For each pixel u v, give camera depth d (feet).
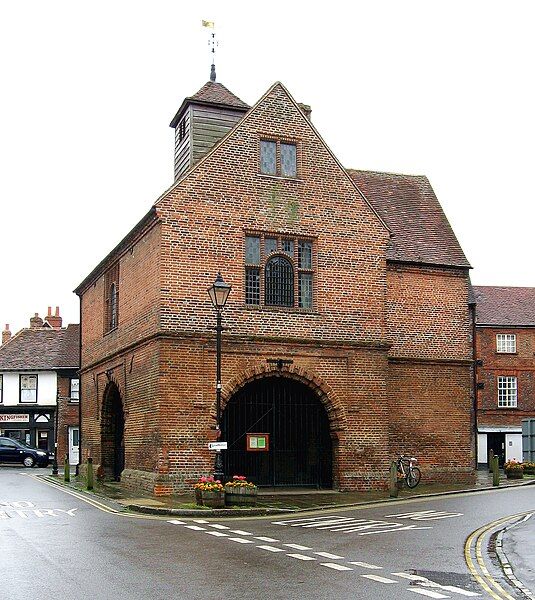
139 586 30.99
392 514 56.70
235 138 73.51
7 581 32.01
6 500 68.33
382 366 76.38
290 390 74.79
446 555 39.11
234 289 71.61
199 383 69.21
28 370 154.30
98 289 97.19
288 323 73.20
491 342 155.84
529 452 108.06
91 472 78.02
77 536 45.16
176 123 89.66
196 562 36.32
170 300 69.10
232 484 59.82
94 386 97.35
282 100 76.13
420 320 84.94
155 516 55.93
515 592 30.96
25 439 153.79
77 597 29.04
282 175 75.36
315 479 74.95
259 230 73.26
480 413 153.28
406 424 82.74
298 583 31.73
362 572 34.27
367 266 77.30
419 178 97.76
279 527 49.62
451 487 79.77
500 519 53.47
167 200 70.03
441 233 90.63
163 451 67.21
